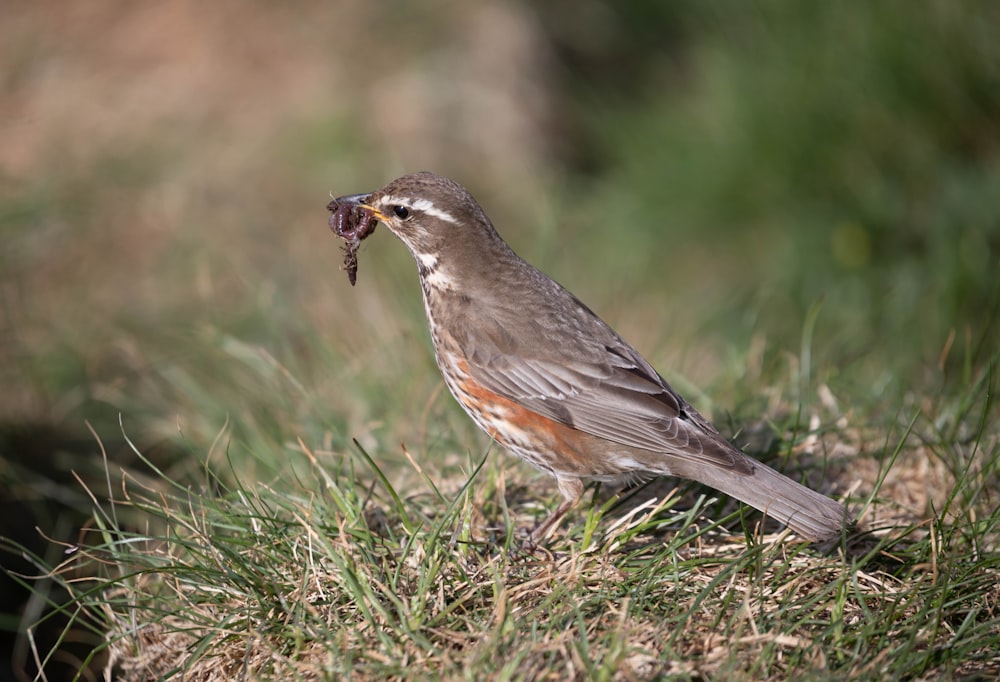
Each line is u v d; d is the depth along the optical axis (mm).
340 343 12633
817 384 10500
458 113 19766
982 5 16234
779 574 7484
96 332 14750
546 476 9570
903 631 7066
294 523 8102
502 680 6508
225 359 13500
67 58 19359
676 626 7055
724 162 18047
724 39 19141
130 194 17250
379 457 10023
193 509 9266
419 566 7574
